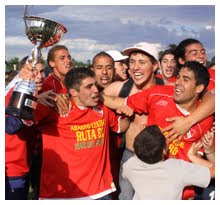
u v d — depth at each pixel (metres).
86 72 3.76
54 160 3.77
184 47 5.00
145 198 3.32
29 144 4.27
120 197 4.19
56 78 5.11
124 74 6.03
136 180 3.38
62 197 3.75
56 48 5.19
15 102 3.36
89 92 3.71
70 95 3.80
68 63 5.21
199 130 3.74
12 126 3.54
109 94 4.45
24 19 3.66
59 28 3.70
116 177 4.47
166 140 3.73
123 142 4.31
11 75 5.57
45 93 3.78
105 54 4.73
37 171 4.72
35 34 3.64
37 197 4.86
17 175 4.21
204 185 3.34
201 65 3.70
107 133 3.96
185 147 3.77
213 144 3.83
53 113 3.74
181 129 3.67
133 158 3.49
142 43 4.08
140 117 4.12
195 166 3.37
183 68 3.70
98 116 3.85
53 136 3.79
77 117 3.74
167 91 3.88
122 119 4.11
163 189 3.30
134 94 4.07
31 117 3.37
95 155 3.80
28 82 3.41
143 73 4.05
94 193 3.75
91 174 3.76
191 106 3.77
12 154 4.14
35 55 3.55
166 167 3.34
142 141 3.36
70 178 3.73
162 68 6.17
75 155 3.74
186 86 3.64
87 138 3.78
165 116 3.81
